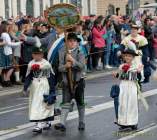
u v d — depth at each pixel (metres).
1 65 20.42
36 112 12.22
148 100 16.50
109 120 13.57
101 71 25.36
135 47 16.80
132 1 31.91
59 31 12.95
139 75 12.29
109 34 25.69
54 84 12.55
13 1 47.56
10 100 17.64
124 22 26.97
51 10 12.91
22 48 20.80
